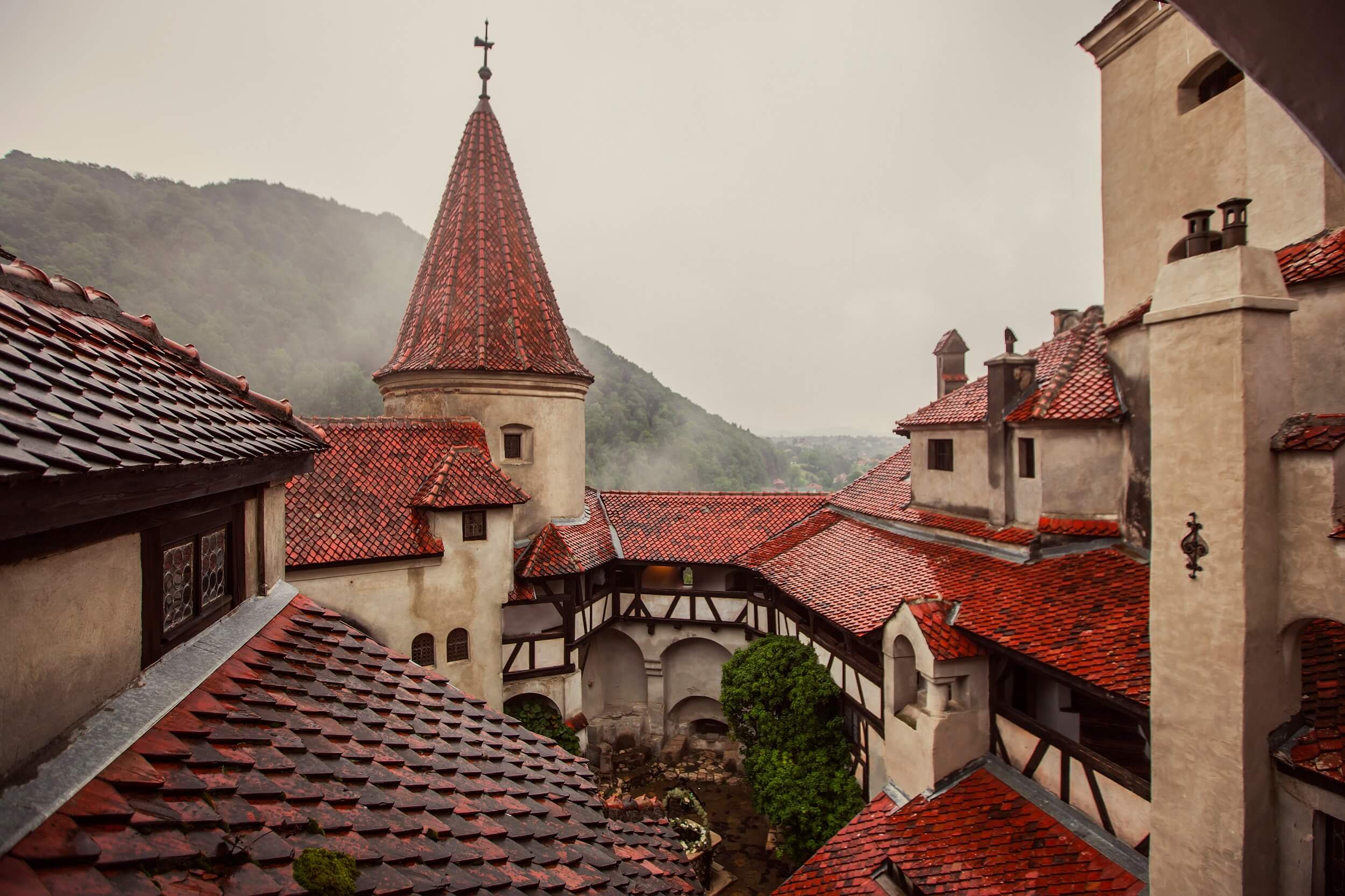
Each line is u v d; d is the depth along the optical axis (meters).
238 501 7.52
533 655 23.81
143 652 5.58
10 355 4.62
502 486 22.55
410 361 25.62
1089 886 11.43
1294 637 8.66
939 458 22.75
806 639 22.52
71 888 3.39
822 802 18.06
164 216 104.69
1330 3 2.34
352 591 20.30
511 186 28.38
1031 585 16.20
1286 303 8.45
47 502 3.87
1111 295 18.47
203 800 4.55
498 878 5.61
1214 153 15.27
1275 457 8.46
